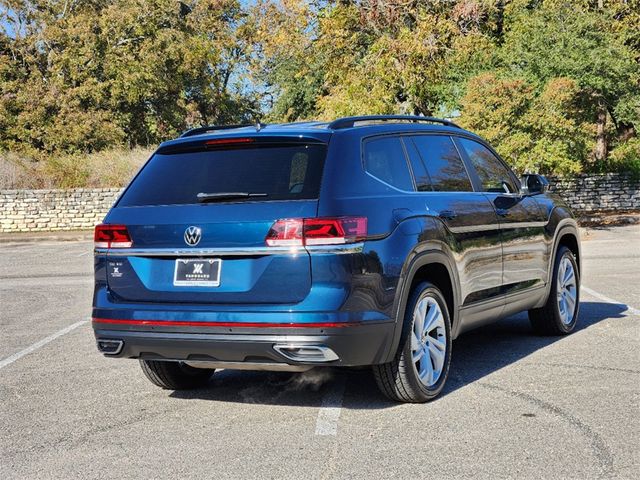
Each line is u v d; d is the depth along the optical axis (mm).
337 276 5129
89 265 18016
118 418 5727
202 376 6605
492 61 26047
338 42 25109
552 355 7301
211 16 48094
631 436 4945
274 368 5426
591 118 25656
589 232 22375
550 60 23984
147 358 5680
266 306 5215
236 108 48875
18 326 9938
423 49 23141
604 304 10062
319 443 4992
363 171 5574
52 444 5152
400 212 5633
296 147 5523
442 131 6770
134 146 39281
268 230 5215
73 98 36531
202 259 5406
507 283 7035
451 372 6777
